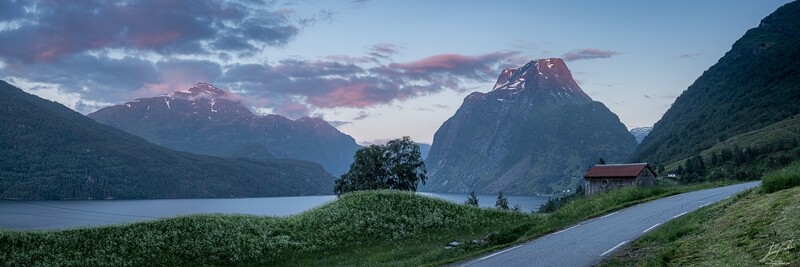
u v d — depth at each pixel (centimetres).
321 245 5578
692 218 2900
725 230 2383
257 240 5544
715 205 3231
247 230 5775
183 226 5669
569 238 3200
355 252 5259
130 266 4747
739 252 1991
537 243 3189
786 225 2125
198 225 5716
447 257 3581
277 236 5725
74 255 4828
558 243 3073
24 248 4819
